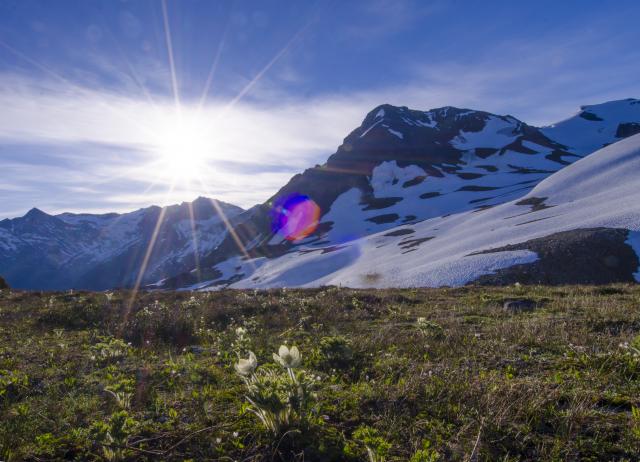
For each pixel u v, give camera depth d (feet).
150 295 70.38
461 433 13.61
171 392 18.80
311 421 14.21
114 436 12.89
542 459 12.14
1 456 13.03
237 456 12.91
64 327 39.78
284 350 14.14
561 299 47.42
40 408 17.24
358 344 25.88
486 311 41.09
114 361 25.31
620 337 25.32
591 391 16.17
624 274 150.61
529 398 15.33
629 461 11.73
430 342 25.86
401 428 14.12
